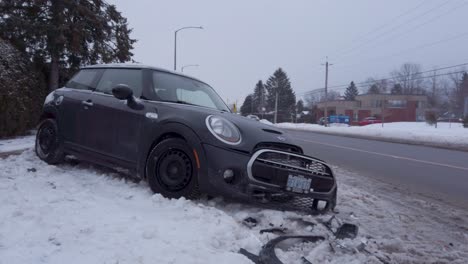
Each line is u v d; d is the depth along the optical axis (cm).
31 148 645
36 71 1188
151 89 441
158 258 236
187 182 365
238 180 350
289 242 292
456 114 6084
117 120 434
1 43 1024
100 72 511
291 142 394
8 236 259
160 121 391
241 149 355
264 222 332
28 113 1005
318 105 8612
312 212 374
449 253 311
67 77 1426
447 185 688
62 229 275
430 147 1694
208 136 358
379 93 7612
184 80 503
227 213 351
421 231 372
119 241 259
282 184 355
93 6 1459
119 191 394
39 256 232
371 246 304
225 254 252
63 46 1295
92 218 302
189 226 297
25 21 1221
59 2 1273
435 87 6831
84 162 534
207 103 488
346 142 1834
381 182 679
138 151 407
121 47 1616
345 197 491
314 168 380
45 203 336
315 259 265
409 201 519
